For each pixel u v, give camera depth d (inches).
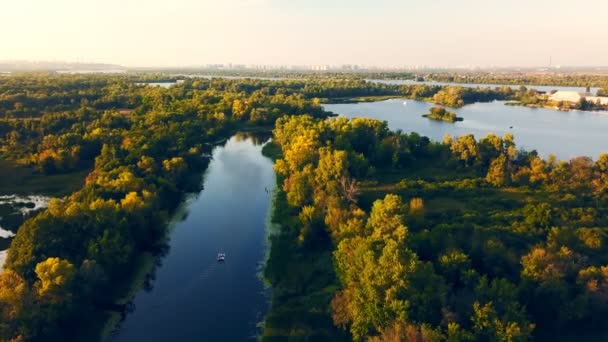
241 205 4707.2
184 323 2790.4
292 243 3703.3
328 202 3742.6
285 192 4894.2
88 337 2647.6
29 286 2684.5
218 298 3056.1
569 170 4943.4
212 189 5206.7
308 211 3661.4
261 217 4389.8
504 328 2206.0
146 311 2910.9
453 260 2760.8
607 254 3174.2
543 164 5137.8
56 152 5900.6
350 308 2536.9
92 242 3142.2
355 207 3676.2
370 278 2456.9
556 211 3978.8
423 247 3016.7
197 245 3816.4
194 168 5841.5
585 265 2901.1
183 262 3535.9
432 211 4202.8
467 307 2405.3
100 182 4281.5
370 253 2559.1
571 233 3250.5
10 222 4335.6
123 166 4753.9
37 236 3014.3
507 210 4183.1
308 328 2674.7
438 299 2375.7
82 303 2753.4
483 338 2240.4
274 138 7790.4
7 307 2384.4
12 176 5629.9
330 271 3238.2
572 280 2780.5
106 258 3090.6
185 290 3154.5
